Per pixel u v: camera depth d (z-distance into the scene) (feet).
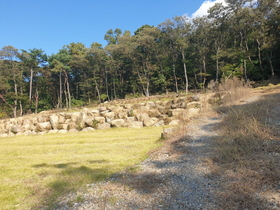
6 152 28.19
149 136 29.40
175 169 14.55
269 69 82.74
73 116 47.06
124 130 37.50
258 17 81.82
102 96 122.93
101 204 10.69
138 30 148.77
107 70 139.54
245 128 18.98
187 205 9.74
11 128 50.88
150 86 119.34
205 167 13.88
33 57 122.42
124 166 17.02
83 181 14.35
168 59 111.96
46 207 11.19
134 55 121.08
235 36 94.48
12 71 115.24
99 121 42.88
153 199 10.73
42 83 139.74
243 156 14.07
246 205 9.04
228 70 79.46
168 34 103.45
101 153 22.81
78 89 156.15
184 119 31.04
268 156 13.37
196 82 103.24
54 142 33.27
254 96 38.93
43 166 19.56
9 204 11.90
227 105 34.14
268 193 9.67
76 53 147.02
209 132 22.35
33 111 132.67
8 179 16.24
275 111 23.47
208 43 100.78
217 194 10.33
